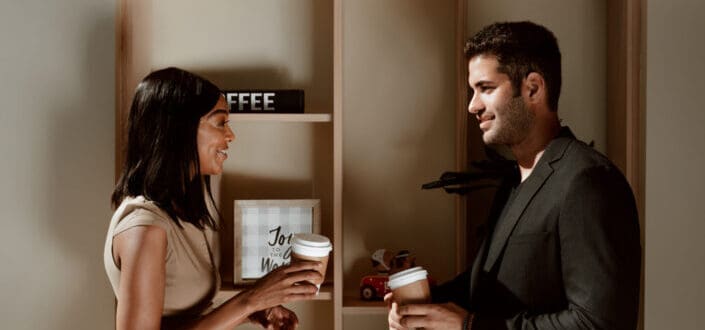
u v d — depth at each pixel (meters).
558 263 1.54
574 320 1.44
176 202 1.62
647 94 2.02
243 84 2.27
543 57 1.64
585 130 2.24
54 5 2.15
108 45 2.16
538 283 1.56
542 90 1.64
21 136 2.15
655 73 2.02
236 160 2.28
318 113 2.27
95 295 2.17
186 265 1.63
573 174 1.53
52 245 2.16
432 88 2.27
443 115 2.27
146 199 1.59
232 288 2.12
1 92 2.14
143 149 1.63
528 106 1.64
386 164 2.27
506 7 2.24
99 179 2.16
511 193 1.75
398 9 2.26
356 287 2.27
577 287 1.46
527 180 1.63
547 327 1.47
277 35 2.27
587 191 1.49
